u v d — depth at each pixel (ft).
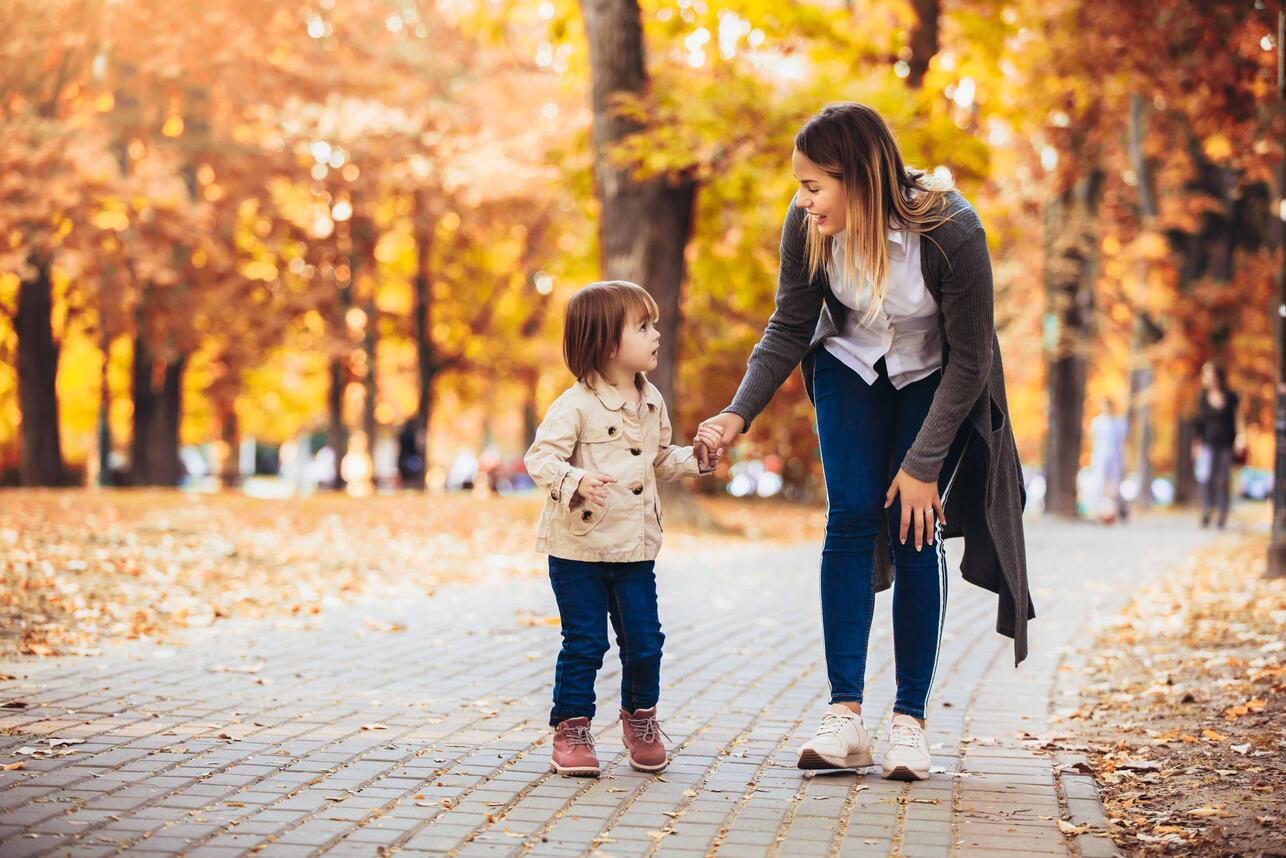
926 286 13.66
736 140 51.11
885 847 11.68
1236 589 33.83
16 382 87.81
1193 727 16.76
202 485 173.17
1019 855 11.48
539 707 18.16
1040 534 61.46
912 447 13.57
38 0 70.54
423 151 92.58
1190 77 38.88
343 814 12.48
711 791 13.58
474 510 58.85
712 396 86.69
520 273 108.27
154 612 26.63
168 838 11.58
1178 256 88.79
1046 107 55.11
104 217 75.66
